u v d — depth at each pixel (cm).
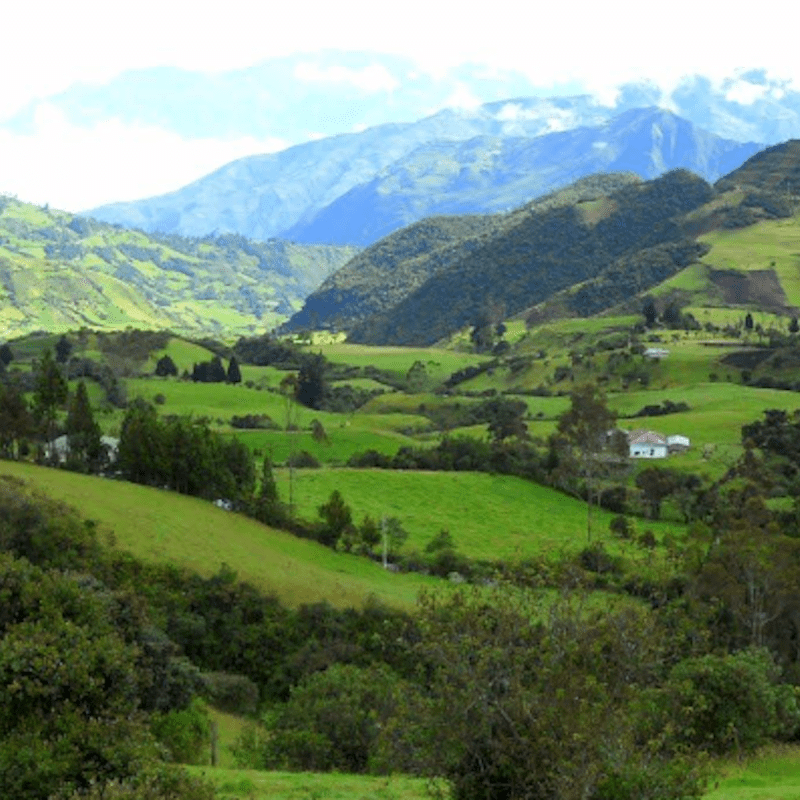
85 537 7575
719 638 6116
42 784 2294
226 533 8825
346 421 18262
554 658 1834
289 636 7325
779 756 4166
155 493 9469
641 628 1872
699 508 12006
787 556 6794
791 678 6009
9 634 2752
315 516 10569
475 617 1912
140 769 2244
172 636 6988
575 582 2000
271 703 6538
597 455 13612
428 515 11381
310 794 2983
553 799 1811
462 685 1877
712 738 3850
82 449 10594
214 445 10269
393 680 4309
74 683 2586
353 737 4091
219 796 2805
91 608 3459
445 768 1905
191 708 4403
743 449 15162
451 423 19450
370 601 7775
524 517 11644
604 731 1781
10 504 7481
